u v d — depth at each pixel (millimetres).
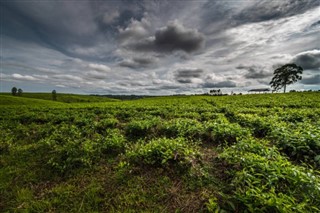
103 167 5547
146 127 8781
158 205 3838
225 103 26266
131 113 15625
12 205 4062
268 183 3598
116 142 6730
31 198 4266
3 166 5973
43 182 4949
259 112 14391
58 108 24500
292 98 29891
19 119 14203
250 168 4199
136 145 6660
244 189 3650
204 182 4359
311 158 5145
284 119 10234
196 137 7742
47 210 3861
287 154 5730
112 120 10812
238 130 7254
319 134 5742
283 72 75375
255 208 3086
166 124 9102
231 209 3363
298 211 3086
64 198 4203
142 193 4215
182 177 4633
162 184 4480
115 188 4465
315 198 3355
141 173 4984
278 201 3068
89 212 3738
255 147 5406
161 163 5012
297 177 3715
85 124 11164
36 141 8539
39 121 13781
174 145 5688
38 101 60875
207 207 3512
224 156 5105
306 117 10180
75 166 5598
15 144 7938
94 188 4449
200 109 17344
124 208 3799
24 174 5367
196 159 5367
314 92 44250
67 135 8477
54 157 6000
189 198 3939
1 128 10664
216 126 7781
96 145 6750
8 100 55125
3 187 4738
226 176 4457
